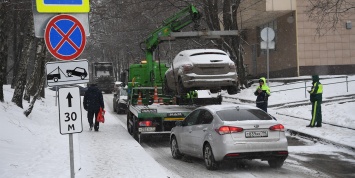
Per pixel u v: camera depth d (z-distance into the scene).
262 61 39.69
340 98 22.31
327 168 10.71
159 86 19.98
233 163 11.68
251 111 11.08
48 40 7.76
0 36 18.62
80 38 7.93
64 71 7.81
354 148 12.63
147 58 19.84
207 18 34.22
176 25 18.02
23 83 20.47
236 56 33.00
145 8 38.22
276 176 9.91
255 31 41.03
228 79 15.00
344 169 10.54
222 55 15.44
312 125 16.52
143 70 20.92
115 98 29.33
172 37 17.42
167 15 41.53
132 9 40.50
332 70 31.78
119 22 56.12
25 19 35.50
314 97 16.39
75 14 8.20
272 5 31.80
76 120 7.79
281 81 32.44
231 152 10.19
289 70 33.38
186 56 15.57
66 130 7.74
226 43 32.84
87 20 8.24
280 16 34.88
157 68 20.05
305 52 31.95
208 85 14.92
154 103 17.56
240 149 10.21
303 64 32.00
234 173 10.39
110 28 58.31
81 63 7.87
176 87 16.22
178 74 15.61
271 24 37.34
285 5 31.84
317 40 31.80
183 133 12.45
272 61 37.12
